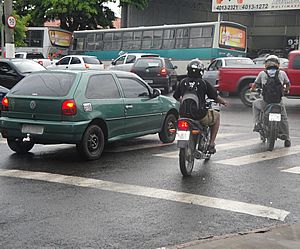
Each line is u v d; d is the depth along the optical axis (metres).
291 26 46.62
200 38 28.50
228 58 21.39
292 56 15.88
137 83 9.82
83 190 6.54
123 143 10.46
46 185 6.77
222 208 5.85
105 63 33.66
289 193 6.54
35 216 5.45
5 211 5.61
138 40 31.83
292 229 5.16
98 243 4.69
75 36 35.84
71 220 5.33
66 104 8.16
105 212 5.62
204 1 47.84
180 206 5.91
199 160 8.59
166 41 30.25
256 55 47.34
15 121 8.54
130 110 9.33
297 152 9.38
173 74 24.02
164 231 5.05
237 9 36.62
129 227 5.14
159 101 10.19
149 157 8.88
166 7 45.81
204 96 7.54
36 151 9.40
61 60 27.16
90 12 39.66
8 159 8.59
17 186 6.71
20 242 4.69
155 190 6.59
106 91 8.96
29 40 37.53
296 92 15.89
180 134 7.23
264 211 5.77
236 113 15.95
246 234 4.98
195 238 4.86
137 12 43.41
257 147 9.91
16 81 16.23
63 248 4.56
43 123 8.29
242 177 7.39
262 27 48.06
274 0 35.19
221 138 11.05
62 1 39.28
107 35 33.72
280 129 9.90
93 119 8.45
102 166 8.05
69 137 8.17
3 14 20.06
